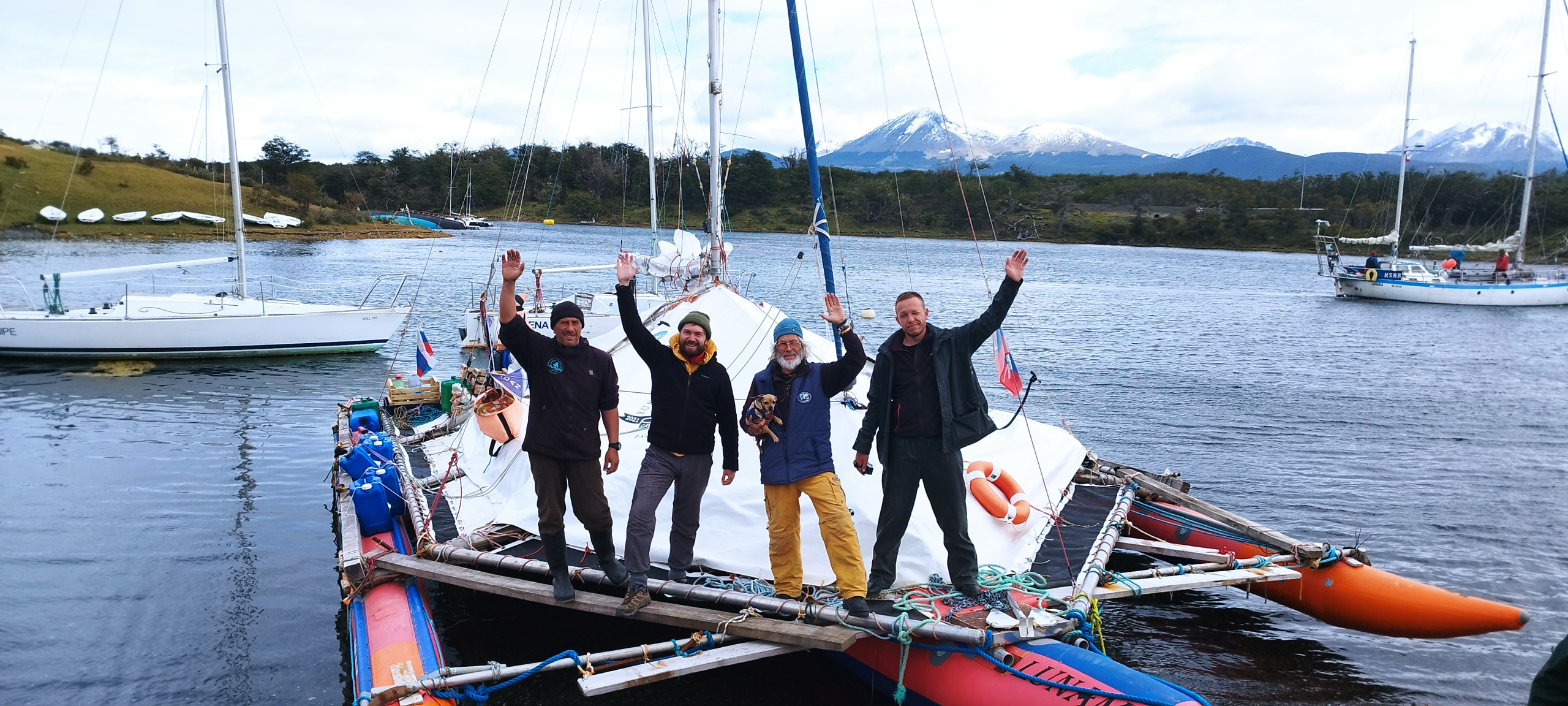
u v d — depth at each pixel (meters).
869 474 6.68
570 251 59.41
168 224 68.38
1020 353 22.80
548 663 5.27
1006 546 6.61
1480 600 6.47
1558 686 3.16
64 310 19.27
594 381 5.48
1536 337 29.27
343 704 5.86
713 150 9.12
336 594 7.55
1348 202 109.00
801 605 5.47
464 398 11.01
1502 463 12.91
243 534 8.88
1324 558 7.02
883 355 5.54
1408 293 41.09
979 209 106.31
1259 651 6.89
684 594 5.75
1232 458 13.01
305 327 19.36
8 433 12.63
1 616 6.97
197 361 18.58
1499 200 88.88
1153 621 7.39
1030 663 5.02
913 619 5.31
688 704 5.77
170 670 6.23
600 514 5.56
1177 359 22.38
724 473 5.76
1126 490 8.21
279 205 82.38
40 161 71.75
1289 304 39.91
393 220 92.69
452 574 6.10
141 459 11.46
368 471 7.64
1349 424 15.38
